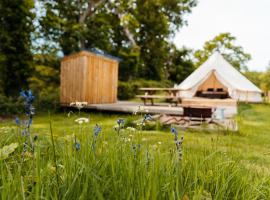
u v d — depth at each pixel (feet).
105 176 4.40
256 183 5.74
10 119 29.32
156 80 102.53
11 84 44.14
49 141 7.31
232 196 5.41
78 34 67.36
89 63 40.29
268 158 12.60
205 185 5.54
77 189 3.95
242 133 22.17
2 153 5.44
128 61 82.12
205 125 24.82
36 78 55.57
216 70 62.95
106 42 78.07
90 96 40.81
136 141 6.56
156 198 3.72
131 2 91.56
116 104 44.14
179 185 4.73
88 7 77.20
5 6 41.78
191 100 50.16
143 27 99.86
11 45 43.11
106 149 5.64
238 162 7.06
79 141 5.90
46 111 37.78
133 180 4.24
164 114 32.40
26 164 5.63
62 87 42.45
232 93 61.52
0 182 4.28
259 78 147.95
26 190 3.85
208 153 7.48
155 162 4.78
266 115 38.60
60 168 4.95
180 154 5.46
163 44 105.09
